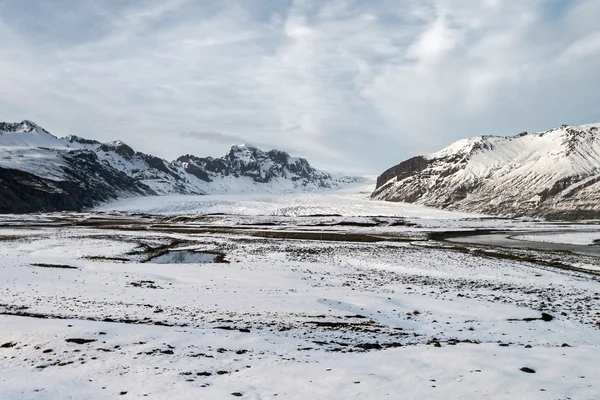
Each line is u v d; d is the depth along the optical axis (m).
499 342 19.06
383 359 14.48
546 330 21.45
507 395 10.64
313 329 20.53
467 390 11.07
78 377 12.41
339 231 101.25
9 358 14.31
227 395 10.80
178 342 16.39
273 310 24.50
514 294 31.23
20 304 23.50
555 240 83.56
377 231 102.62
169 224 123.19
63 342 15.91
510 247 68.38
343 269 43.19
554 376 12.32
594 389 11.11
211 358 14.58
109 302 25.03
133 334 17.19
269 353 15.47
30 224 114.06
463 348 16.14
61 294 26.89
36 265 38.59
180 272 38.16
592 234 99.06
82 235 77.88
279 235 87.50
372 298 28.50
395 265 45.91
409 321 23.25
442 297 29.62
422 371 12.90
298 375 12.59
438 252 57.56
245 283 33.22
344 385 11.59
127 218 150.75
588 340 19.59
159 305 24.78
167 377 12.43
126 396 10.88
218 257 52.81
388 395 10.77
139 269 39.56
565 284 35.59
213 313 23.22
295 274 38.06
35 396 10.77
